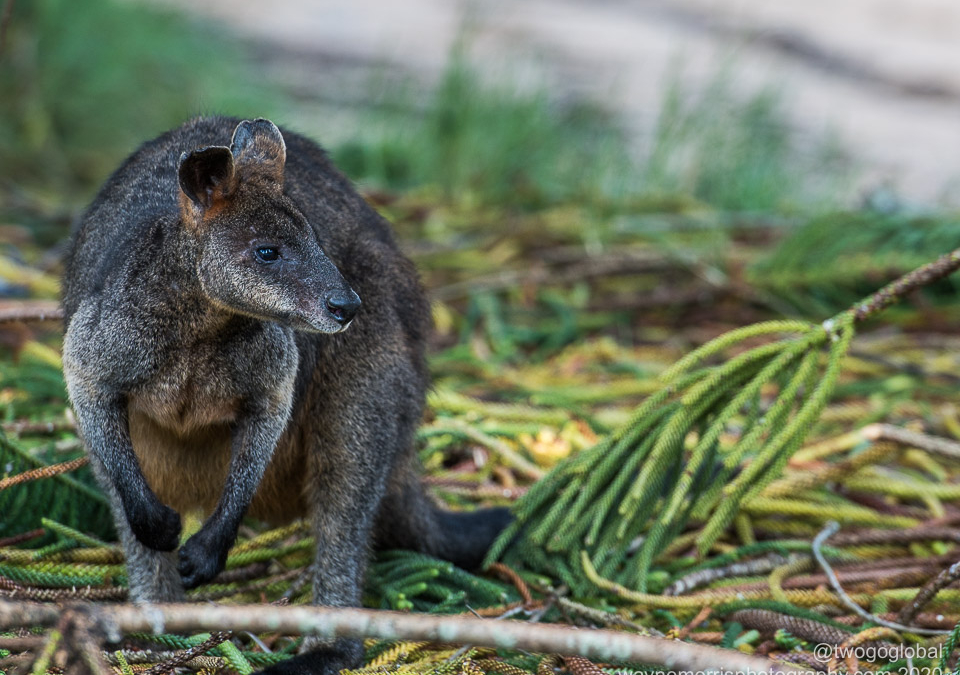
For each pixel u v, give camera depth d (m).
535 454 10.98
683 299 15.14
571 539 9.02
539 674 7.59
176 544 7.42
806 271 15.20
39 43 20.75
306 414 8.27
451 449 11.15
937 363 13.52
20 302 13.05
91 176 20.30
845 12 30.42
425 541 9.05
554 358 13.95
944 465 11.41
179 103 21.73
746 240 17.23
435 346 13.86
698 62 26.91
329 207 8.47
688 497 9.42
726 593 8.82
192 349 7.34
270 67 25.92
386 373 8.38
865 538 9.74
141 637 7.65
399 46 27.92
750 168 19.97
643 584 8.81
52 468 8.23
